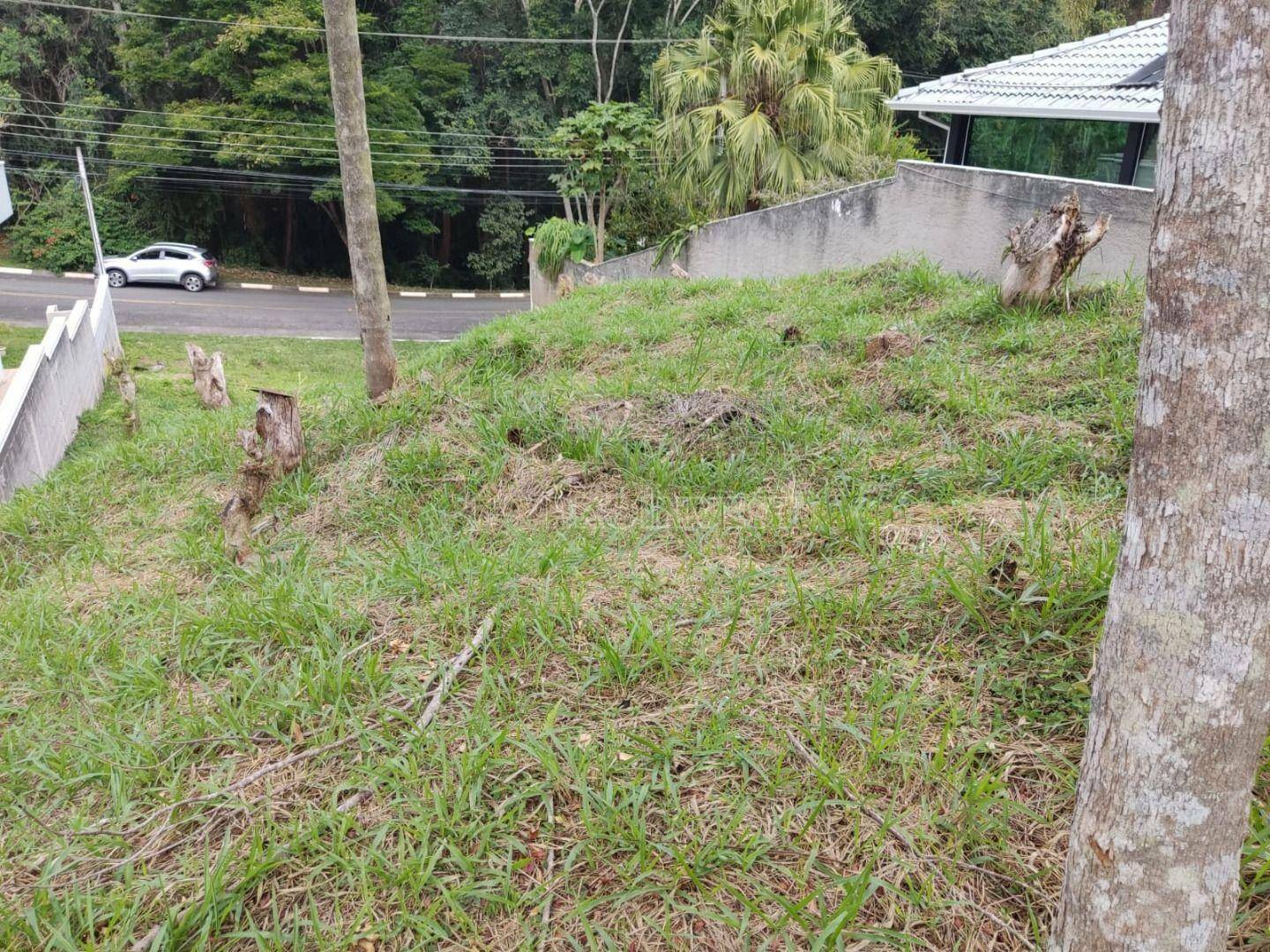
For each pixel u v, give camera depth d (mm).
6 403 8625
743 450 4977
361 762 2938
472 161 27516
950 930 2250
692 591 3715
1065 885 1777
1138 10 29391
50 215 28156
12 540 5645
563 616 3541
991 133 11031
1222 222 1367
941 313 6715
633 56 27547
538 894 2402
